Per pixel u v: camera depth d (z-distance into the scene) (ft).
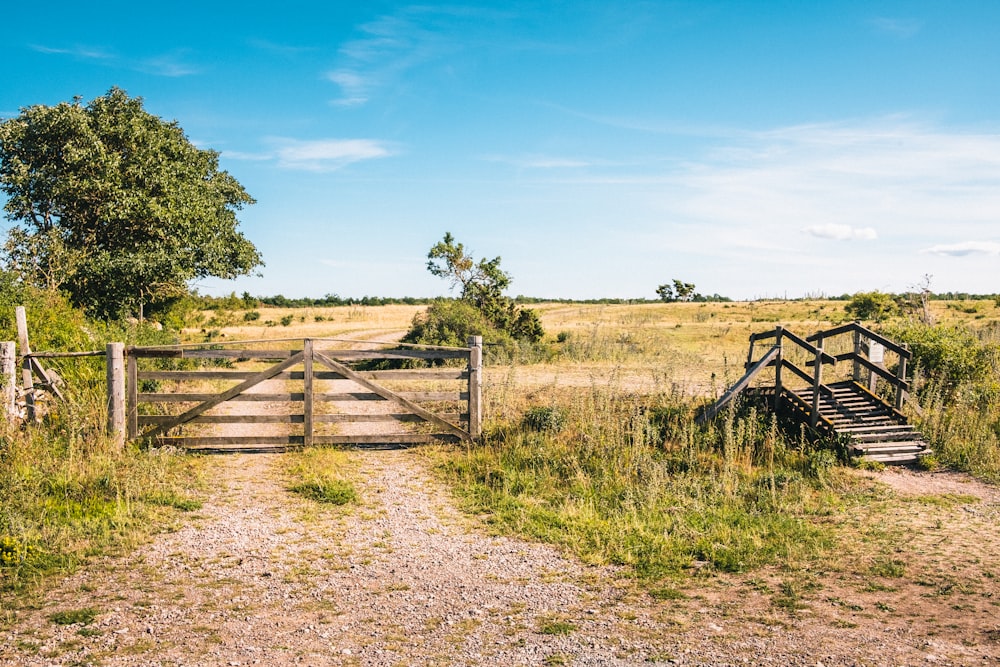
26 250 87.97
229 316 209.67
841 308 212.43
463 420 46.26
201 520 31.94
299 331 168.76
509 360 87.66
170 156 114.62
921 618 21.71
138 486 34.24
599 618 22.15
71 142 100.83
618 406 50.67
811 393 50.01
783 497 34.76
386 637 20.76
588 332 137.18
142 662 18.95
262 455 43.29
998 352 56.34
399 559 27.86
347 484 37.17
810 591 24.18
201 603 23.29
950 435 43.55
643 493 35.29
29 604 22.94
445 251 116.57
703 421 46.03
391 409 57.31
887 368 60.08
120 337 71.67
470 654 19.56
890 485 37.70
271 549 28.66
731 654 19.30
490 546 29.45
